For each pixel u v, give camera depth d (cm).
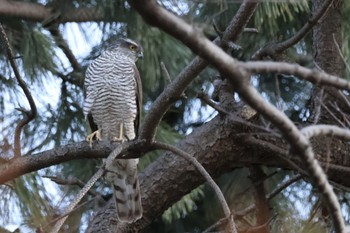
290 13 1205
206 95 858
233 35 802
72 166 1352
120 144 836
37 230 771
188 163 952
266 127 682
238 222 1081
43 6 1240
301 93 1375
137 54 1248
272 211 1078
